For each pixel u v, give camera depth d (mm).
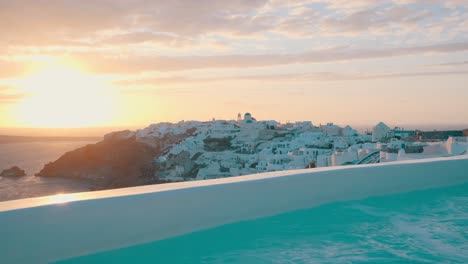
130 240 2947
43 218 2600
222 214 3426
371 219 3902
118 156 134125
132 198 2979
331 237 3416
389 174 4762
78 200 2775
